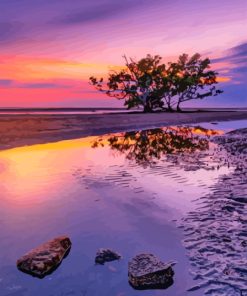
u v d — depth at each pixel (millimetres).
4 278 5113
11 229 6977
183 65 66750
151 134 30125
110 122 40000
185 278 5066
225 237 6543
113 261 5625
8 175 11883
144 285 4844
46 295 4672
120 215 7883
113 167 13680
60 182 10914
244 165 13953
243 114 71125
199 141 24250
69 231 6910
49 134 26859
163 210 8250
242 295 4562
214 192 9734
